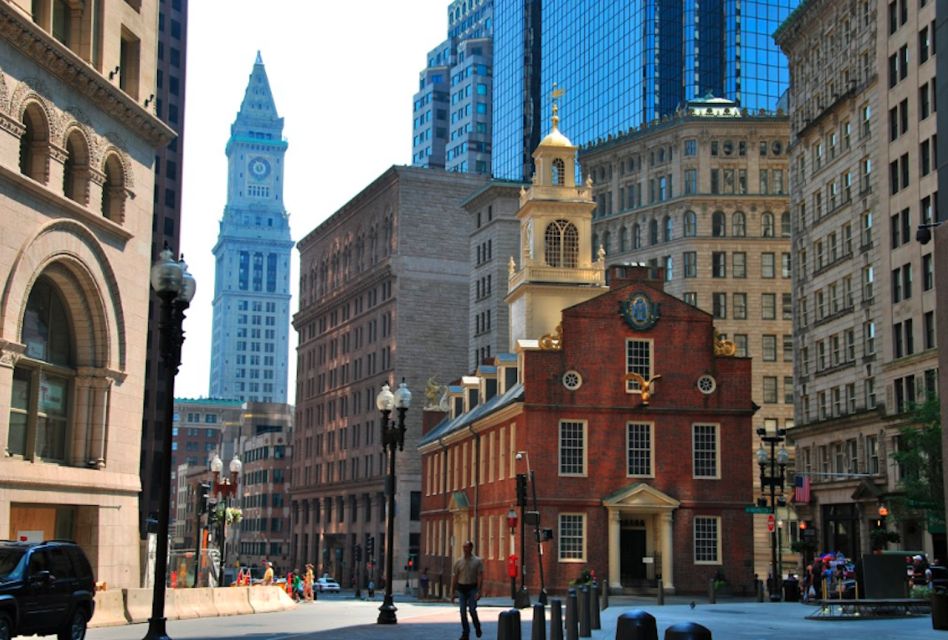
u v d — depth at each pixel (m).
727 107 142.75
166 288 24.36
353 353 151.75
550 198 84.31
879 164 79.88
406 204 141.00
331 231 163.75
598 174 149.25
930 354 71.50
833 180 89.38
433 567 93.56
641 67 163.88
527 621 40.50
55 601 26.25
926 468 60.44
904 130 77.00
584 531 66.81
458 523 84.75
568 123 188.00
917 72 74.69
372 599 92.69
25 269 42.47
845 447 84.62
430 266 140.62
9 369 41.53
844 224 86.88
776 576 57.56
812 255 93.31
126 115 49.78
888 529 75.75
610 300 69.38
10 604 24.41
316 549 160.38
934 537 69.50
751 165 136.12
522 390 70.25
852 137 85.50
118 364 49.41
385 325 141.75
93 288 47.41
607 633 31.83
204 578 64.19
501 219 130.25
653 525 68.56
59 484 44.38
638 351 69.25
